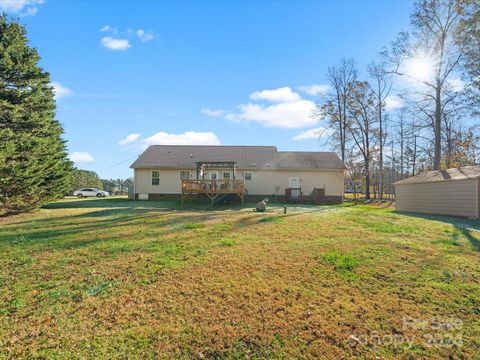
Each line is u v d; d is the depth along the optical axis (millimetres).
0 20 13539
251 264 5562
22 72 13617
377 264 5477
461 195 13352
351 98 28094
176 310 3861
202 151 26844
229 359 2943
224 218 11891
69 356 2975
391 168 41469
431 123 21938
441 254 6125
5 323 3572
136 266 5477
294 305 3977
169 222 10727
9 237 8109
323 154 26938
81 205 19156
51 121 15758
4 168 12047
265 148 27828
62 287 4574
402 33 20922
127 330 3418
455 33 18594
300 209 16562
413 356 2943
